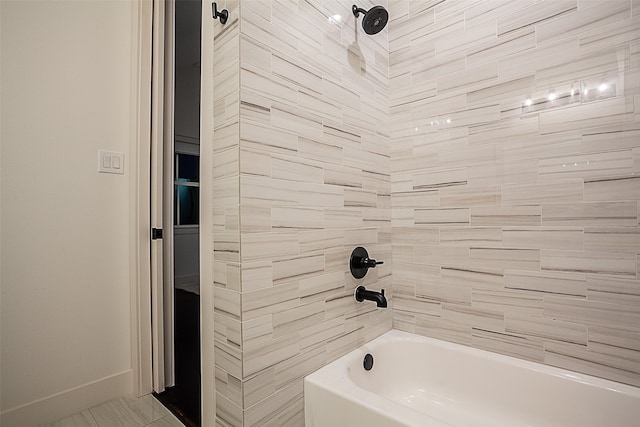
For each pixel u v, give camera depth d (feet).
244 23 3.59
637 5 3.71
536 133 4.35
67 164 5.30
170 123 6.35
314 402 3.97
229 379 3.64
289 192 4.03
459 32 5.06
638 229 3.70
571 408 3.94
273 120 3.86
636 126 3.70
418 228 5.51
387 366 5.21
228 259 3.66
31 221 4.95
